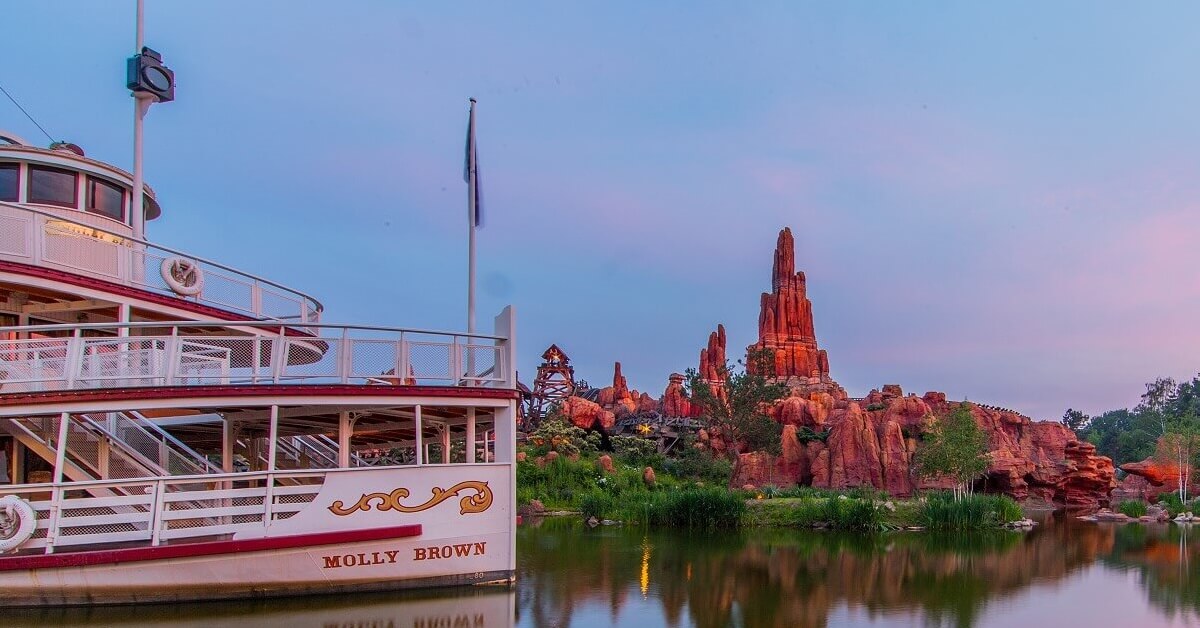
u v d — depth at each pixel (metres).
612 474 72.25
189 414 23.17
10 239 21.91
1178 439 81.31
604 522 50.59
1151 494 82.75
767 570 27.80
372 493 19.53
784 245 137.25
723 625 18.72
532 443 80.31
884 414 86.00
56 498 18.14
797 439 84.38
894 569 28.50
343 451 20.33
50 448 20.33
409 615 17.84
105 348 21.61
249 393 19.03
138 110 25.36
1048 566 29.78
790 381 122.88
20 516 18.02
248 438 26.08
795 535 42.22
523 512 58.84
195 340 22.02
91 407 18.45
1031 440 94.19
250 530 18.91
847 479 77.81
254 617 17.45
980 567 29.28
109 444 20.50
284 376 19.61
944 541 39.62
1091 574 27.66
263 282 25.58
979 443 69.31
